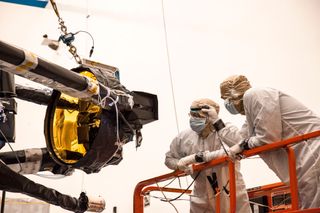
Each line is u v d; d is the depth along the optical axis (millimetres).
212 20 5684
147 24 5363
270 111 2439
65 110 2430
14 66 1780
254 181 5039
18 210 3328
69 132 2406
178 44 5410
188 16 5609
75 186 4363
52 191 2311
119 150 2385
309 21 6035
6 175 2088
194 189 3195
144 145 4812
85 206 2541
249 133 2643
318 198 2312
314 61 5836
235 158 2482
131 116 2365
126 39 5195
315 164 2355
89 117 2395
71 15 5035
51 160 2566
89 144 2344
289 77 5648
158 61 5238
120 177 4594
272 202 3348
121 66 5047
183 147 3242
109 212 4410
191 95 5223
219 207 2867
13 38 4719
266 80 5551
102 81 2258
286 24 5930
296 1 6098
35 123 4461
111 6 5293
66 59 4770
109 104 2203
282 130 2529
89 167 2307
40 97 2662
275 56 5707
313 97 5645
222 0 5820
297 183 2373
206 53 5484
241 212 3039
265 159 2600
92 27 5090
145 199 4270
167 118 5023
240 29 5734
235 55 5574
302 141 2307
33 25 4840
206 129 3107
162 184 4699
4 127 2324
